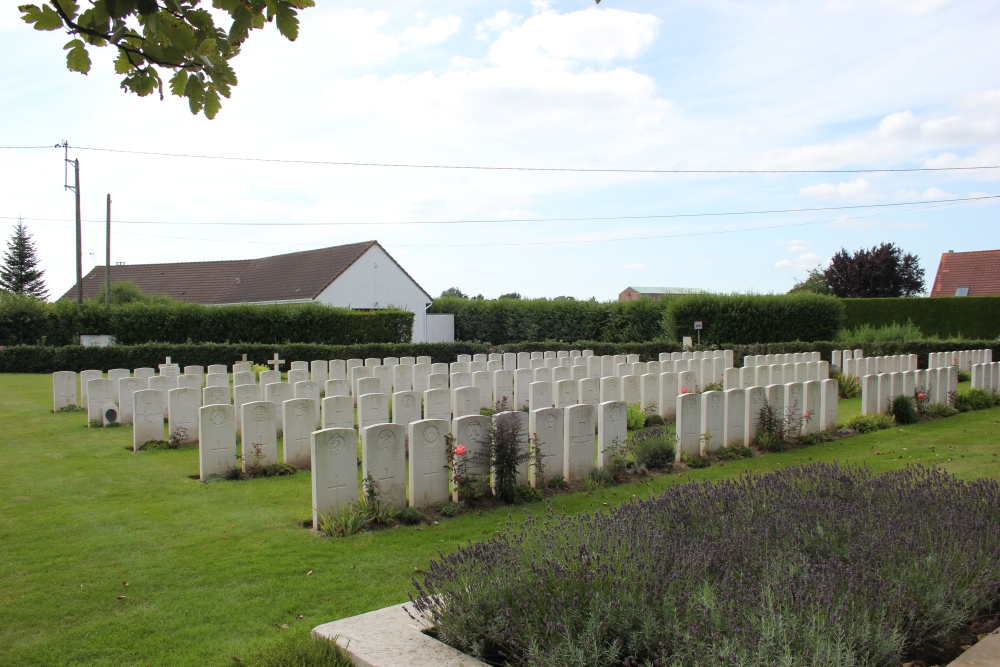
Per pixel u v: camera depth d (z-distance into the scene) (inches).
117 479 366.6
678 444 411.5
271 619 195.3
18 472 382.9
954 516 213.6
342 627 169.2
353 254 1557.6
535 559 173.9
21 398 716.0
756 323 1232.2
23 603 206.4
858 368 815.1
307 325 1232.8
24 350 972.6
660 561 169.5
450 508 302.7
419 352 1093.1
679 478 371.6
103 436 500.1
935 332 1409.9
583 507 313.0
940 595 167.3
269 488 349.1
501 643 150.9
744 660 126.4
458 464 316.2
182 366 1005.8
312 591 215.0
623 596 151.0
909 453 447.5
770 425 455.5
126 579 225.1
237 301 1660.9
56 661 171.9
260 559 243.4
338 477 286.5
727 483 264.4
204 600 208.2
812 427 493.7
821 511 220.1
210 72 123.6
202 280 1843.0
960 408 647.1
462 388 519.8
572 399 564.4
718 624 140.6
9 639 183.5
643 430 433.1
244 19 125.4
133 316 1180.5
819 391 498.9
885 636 147.9
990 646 164.2
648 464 390.9
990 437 506.3
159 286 1845.5
